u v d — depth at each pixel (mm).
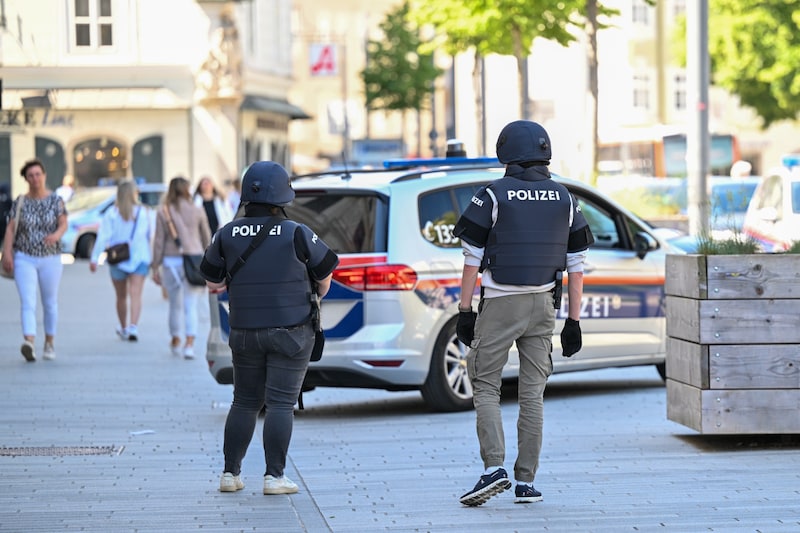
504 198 12320
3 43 62969
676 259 15766
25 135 68000
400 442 16266
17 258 24844
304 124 155250
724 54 74938
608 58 86812
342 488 13406
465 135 60250
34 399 20094
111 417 18422
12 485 13641
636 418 18016
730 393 15234
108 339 29141
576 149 53906
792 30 73938
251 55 79062
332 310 18000
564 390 21297
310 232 13047
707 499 12641
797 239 15742
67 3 65125
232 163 70438
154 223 28781
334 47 98688
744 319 15188
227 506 12586
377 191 18281
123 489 13430
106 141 69062
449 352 18578
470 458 15102
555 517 11922
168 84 69312
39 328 31562
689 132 35406
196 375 23109
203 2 69438
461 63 60562
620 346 20156
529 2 37375
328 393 21281
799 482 13414
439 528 11555
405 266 18016
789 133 99812
